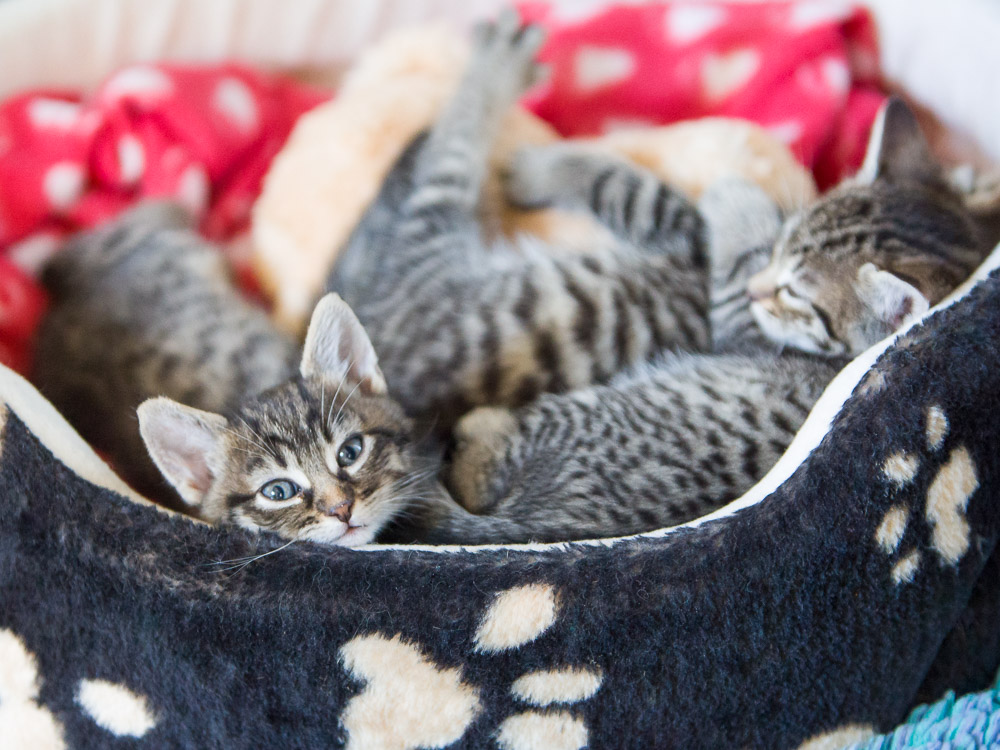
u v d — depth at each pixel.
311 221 0.60
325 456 0.50
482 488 0.53
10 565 0.46
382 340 0.55
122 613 0.45
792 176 0.60
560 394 0.54
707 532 0.46
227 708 0.45
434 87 0.62
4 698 0.47
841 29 0.64
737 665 0.46
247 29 0.66
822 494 0.46
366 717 0.45
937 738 0.46
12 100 0.62
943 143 0.63
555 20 0.66
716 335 0.57
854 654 0.46
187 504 0.51
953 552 0.47
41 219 0.61
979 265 0.53
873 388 0.47
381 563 0.45
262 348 0.56
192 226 0.61
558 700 0.45
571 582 0.45
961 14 0.60
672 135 0.62
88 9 0.62
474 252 0.58
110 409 0.54
